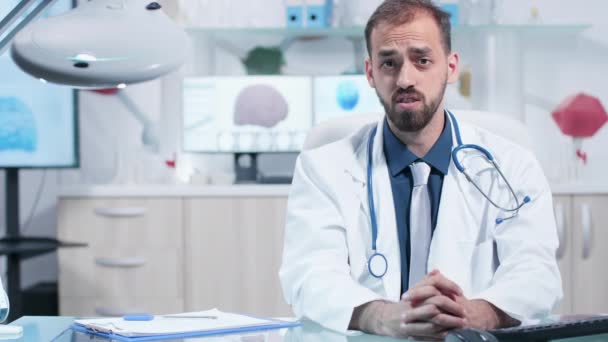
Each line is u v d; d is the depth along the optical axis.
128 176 3.51
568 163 3.59
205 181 3.41
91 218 3.27
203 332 1.19
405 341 1.22
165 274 3.28
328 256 1.56
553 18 3.79
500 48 3.59
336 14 3.59
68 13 1.38
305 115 3.52
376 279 1.58
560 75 3.79
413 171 1.64
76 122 3.28
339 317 1.33
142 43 1.35
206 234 3.28
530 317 1.38
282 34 3.73
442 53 1.55
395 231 1.59
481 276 1.60
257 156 3.61
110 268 3.28
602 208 3.30
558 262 3.29
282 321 1.32
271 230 3.28
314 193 1.65
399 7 1.55
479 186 1.65
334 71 3.76
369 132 1.73
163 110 3.64
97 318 1.34
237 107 3.52
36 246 3.06
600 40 3.79
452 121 1.72
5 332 1.20
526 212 1.61
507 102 3.58
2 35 1.35
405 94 1.53
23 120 3.24
